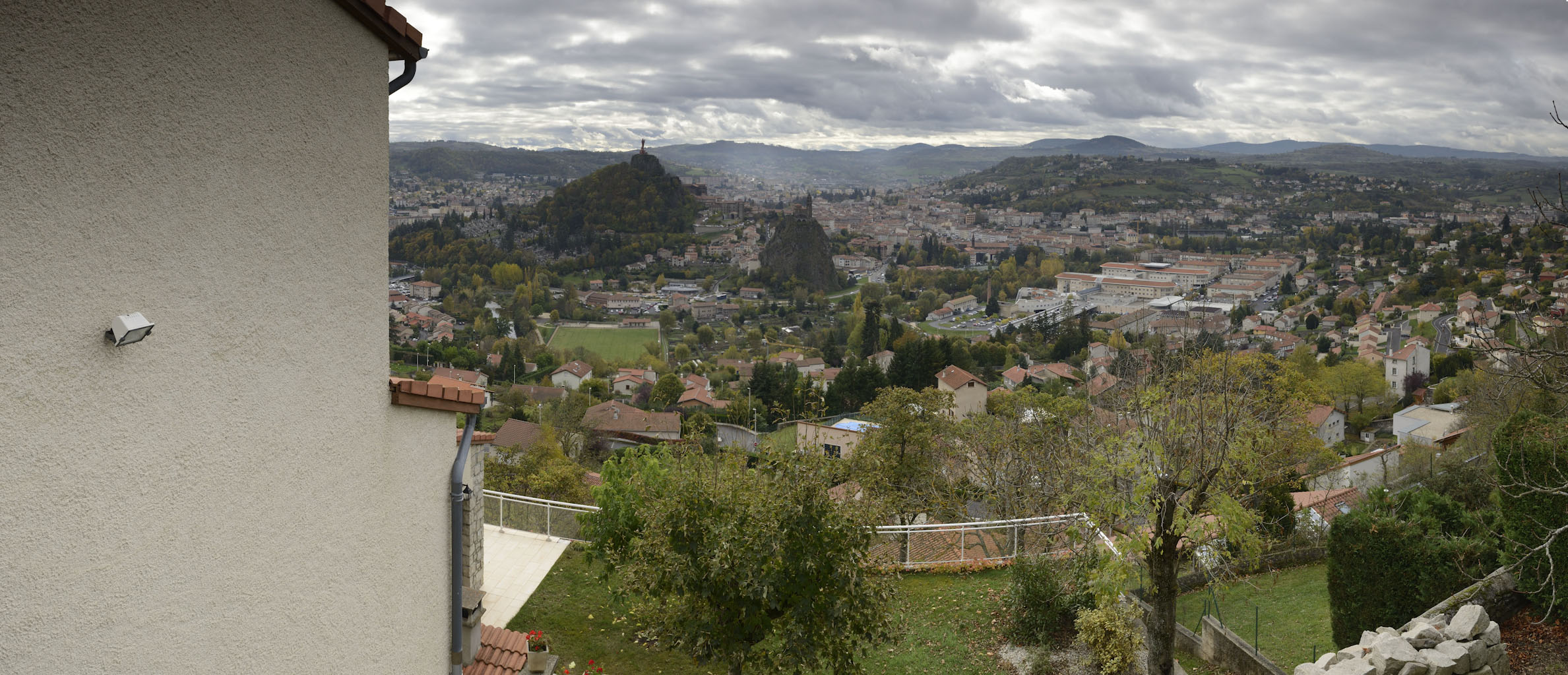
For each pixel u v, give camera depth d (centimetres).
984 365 12481
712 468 1199
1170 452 1248
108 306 392
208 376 455
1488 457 2777
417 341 15050
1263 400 1906
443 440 702
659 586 1073
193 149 429
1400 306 15675
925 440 3197
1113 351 10912
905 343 8794
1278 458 2338
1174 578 1238
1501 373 1003
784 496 1009
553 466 3434
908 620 1517
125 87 389
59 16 357
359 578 604
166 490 436
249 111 462
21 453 359
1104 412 2355
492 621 1379
